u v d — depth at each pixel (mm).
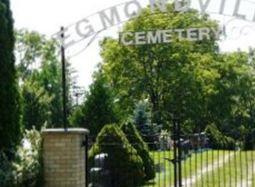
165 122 39625
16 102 12625
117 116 29203
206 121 43812
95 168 14742
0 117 12172
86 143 12211
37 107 35188
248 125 49906
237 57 48688
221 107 46094
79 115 28953
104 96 28984
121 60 41375
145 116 31297
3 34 12273
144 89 41156
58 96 50156
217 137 22031
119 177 16234
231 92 47125
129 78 41500
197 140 17719
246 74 50875
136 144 18094
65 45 13789
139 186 16594
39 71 54062
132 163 16359
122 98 41500
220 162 21922
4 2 12523
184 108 40969
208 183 15883
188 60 40656
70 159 11828
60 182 11805
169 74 40531
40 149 11961
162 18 38812
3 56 12258
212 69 43781
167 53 40375
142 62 41125
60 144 11867
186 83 40562
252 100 51125
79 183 11922
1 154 11766
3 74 12258
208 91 42625
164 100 41125
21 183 11508
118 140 16453
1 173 11305
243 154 24562
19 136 12641
